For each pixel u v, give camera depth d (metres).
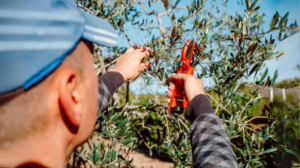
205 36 1.00
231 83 1.19
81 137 0.37
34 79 0.29
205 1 1.01
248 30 0.98
